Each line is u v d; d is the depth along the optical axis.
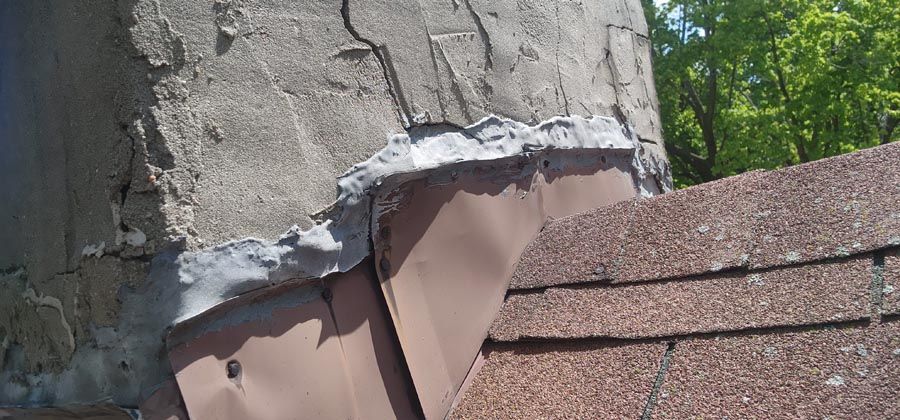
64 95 1.64
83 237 1.61
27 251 1.82
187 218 1.47
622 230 2.17
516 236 2.31
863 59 12.68
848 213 1.74
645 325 1.78
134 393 1.48
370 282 1.84
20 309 1.85
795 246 1.74
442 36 2.16
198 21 1.54
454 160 2.08
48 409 1.71
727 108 15.29
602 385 1.69
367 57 1.90
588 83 2.88
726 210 2.00
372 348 1.79
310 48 1.76
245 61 1.62
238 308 1.56
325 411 1.64
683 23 15.23
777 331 1.56
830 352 1.45
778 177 1.99
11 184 1.86
